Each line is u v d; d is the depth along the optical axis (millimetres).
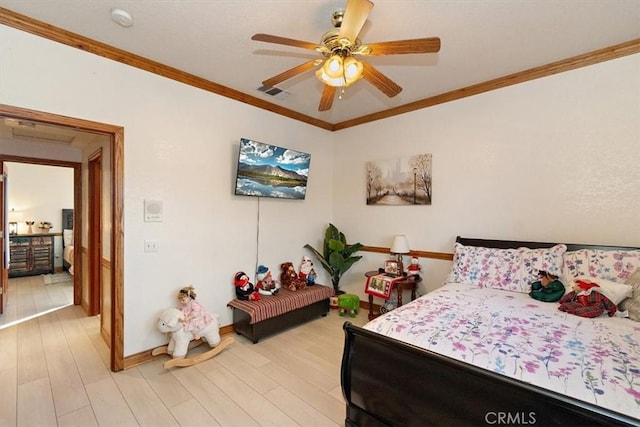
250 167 3355
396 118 3857
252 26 2180
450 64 2725
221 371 2506
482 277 2744
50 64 2195
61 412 1969
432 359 1355
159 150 2766
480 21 2100
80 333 3221
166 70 2781
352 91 3338
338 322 3686
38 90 2152
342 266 4148
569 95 2660
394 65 2738
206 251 3129
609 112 2482
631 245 2391
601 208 2521
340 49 1814
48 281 5543
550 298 2227
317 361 2686
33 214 6277
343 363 1735
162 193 2787
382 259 4031
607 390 1100
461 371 1272
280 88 3250
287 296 3457
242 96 3396
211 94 3145
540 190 2812
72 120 2289
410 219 3736
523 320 1807
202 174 3086
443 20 2086
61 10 1996
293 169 3846
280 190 3721
